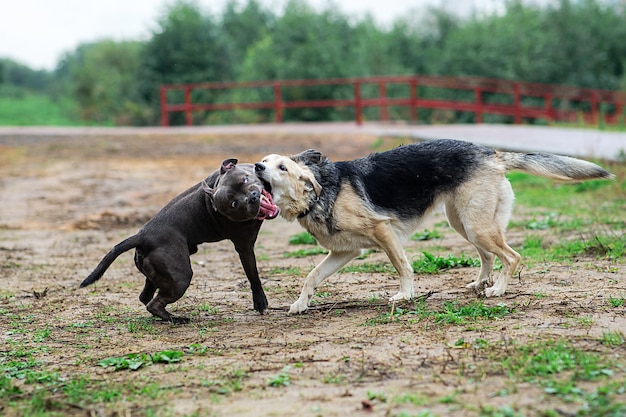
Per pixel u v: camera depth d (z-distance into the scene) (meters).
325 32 61.28
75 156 29.41
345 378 6.22
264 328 8.18
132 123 60.31
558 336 6.89
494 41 61.91
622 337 6.73
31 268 12.89
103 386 6.46
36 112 83.44
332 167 8.92
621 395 5.41
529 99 58.81
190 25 61.50
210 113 59.03
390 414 5.40
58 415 5.89
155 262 8.40
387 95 60.47
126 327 8.62
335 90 55.47
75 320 9.12
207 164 26.19
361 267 11.25
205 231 8.58
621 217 14.16
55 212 19.14
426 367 6.32
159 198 20.67
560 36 64.25
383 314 8.33
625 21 67.00
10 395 6.41
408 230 9.27
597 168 9.26
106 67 78.31
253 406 5.76
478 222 9.12
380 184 9.04
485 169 9.19
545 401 5.44
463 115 59.06
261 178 8.35
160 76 61.00
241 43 80.00
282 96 54.81
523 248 11.97
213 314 9.07
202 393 6.15
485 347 6.69
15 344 8.08
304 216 8.80
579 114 37.03
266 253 13.38
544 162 9.28
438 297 9.18
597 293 8.61
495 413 5.23
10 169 26.47
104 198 20.91
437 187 9.23
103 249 14.66
